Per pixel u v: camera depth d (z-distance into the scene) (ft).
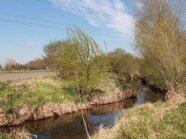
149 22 100.63
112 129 41.93
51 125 68.95
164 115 43.42
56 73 115.96
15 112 68.69
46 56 135.85
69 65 92.48
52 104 79.51
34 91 82.69
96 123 70.23
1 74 137.90
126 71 194.29
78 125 68.90
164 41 77.00
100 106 94.38
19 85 86.22
